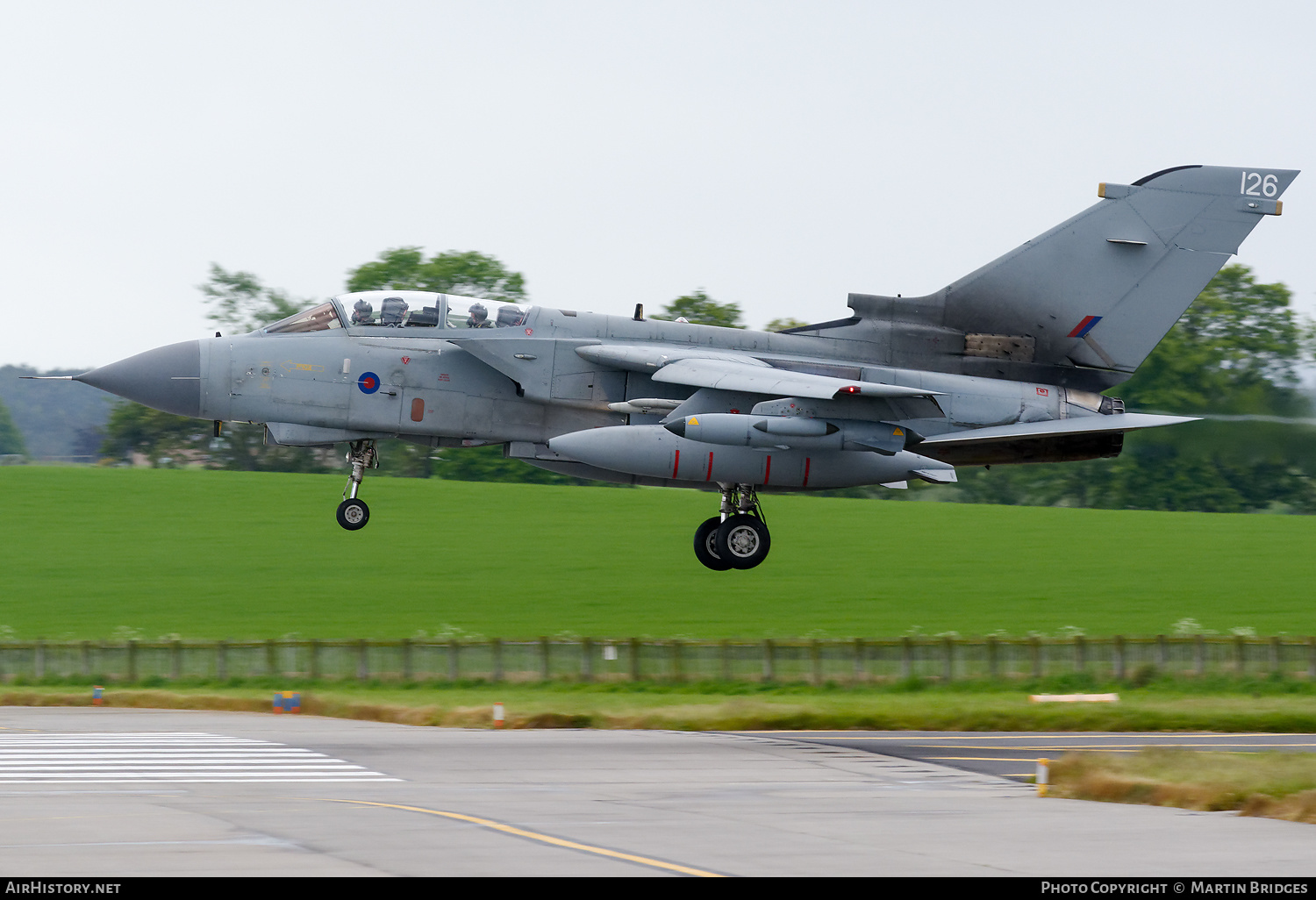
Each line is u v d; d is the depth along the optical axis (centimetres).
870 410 8362
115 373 8481
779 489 8556
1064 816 3825
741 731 6412
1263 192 9138
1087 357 9188
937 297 9175
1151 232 9125
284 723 6531
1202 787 4056
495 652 8912
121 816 3675
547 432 8769
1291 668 8906
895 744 5747
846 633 10731
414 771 4719
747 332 9131
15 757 5084
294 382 8544
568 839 3381
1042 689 8481
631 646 8850
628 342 8894
